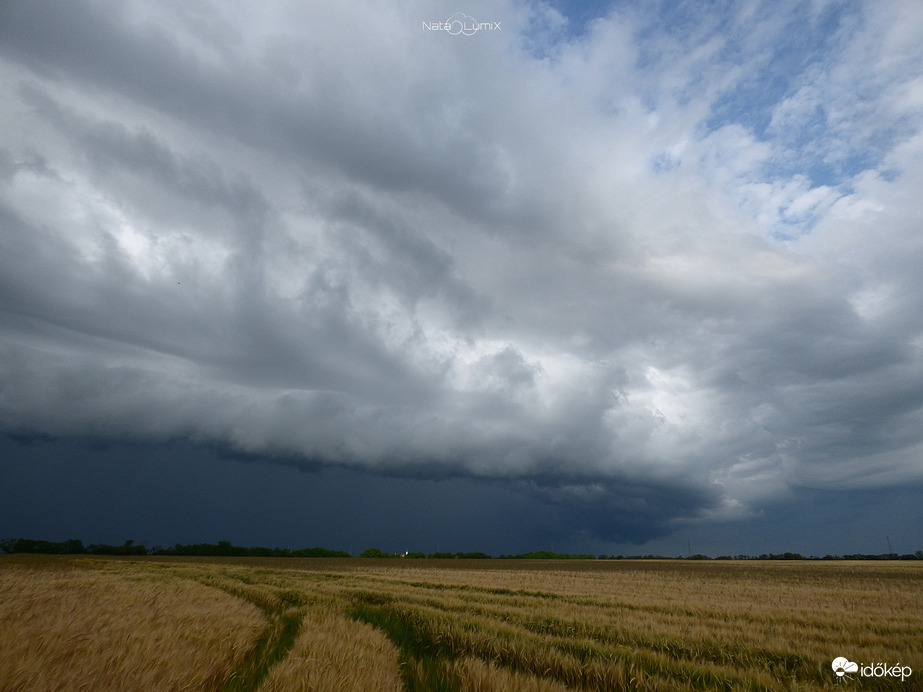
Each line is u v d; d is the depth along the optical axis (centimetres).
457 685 816
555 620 1433
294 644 984
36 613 1096
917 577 4106
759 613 1631
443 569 5334
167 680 715
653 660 982
